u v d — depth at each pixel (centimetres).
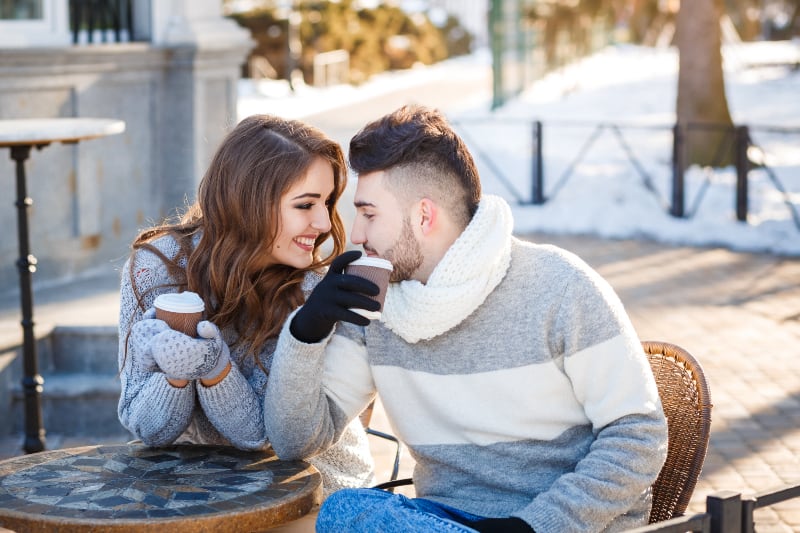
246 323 293
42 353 584
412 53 3206
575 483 235
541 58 2805
